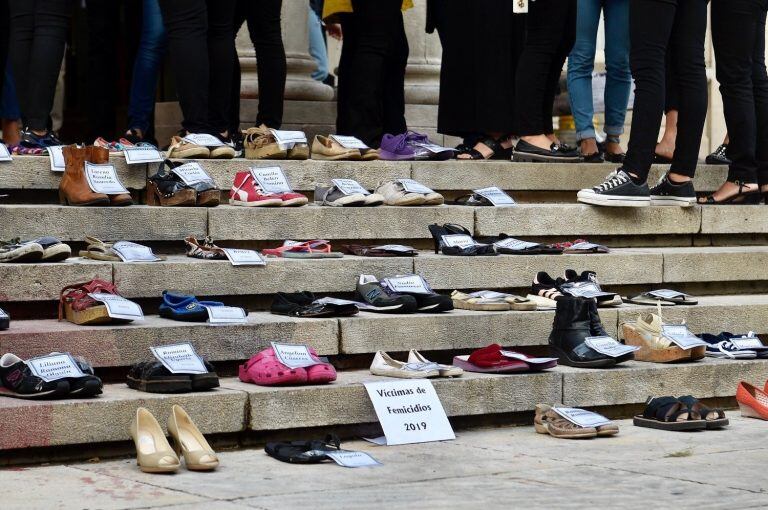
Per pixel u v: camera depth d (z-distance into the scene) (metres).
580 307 17.02
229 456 13.95
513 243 19.73
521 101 23.03
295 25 27.78
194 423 13.96
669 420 15.91
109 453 13.78
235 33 23.30
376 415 15.12
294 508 11.47
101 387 13.91
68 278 16.27
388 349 16.66
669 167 23.73
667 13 21.14
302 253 17.95
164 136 27.92
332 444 14.19
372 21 22.70
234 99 23.83
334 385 15.01
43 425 13.29
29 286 16.08
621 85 24.44
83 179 18.08
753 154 23.03
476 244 19.23
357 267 18.06
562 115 31.39
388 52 23.97
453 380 15.67
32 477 12.70
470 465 13.59
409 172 21.66
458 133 24.55
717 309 19.20
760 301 19.98
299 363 15.02
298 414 14.67
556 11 22.64
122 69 32.44
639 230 21.86
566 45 23.31
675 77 22.17
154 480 12.59
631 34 21.33
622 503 11.86
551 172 22.72
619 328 18.36
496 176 22.33
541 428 15.58
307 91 27.77
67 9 20.12
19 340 14.67
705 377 17.42
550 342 17.28
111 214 18.03
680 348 17.33
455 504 11.73
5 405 13.24
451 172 22.00
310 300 16.91
